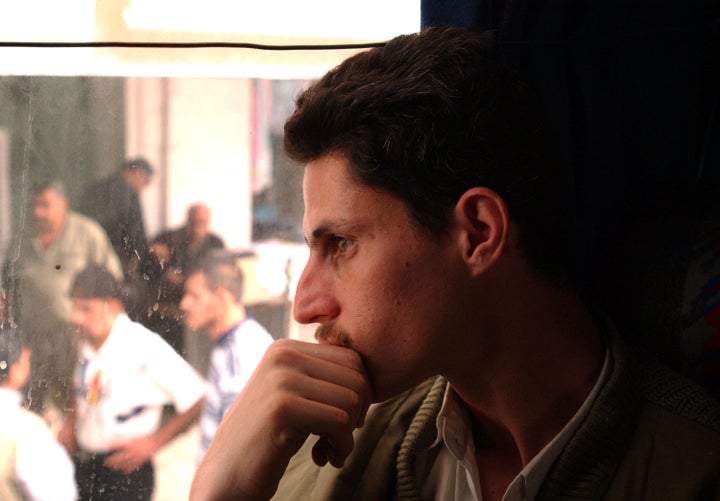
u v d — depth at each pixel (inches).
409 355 32.9
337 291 33.5
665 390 36.2
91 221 46.6
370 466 39.7
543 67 44.3
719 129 49.1
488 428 38.4
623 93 46.6
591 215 45.8
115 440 47.9
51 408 46.9
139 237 47.2
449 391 38.0
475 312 33.3
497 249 32.5
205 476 33.7
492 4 43.1
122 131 46.2
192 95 46.4
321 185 33.0
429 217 32.1
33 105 45.0
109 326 47.4
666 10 46.8
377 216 32.1
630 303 41.6
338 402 32.8
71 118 45.4
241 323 49.2
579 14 44.9
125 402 47.9
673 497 33.2
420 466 39.8
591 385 35.9
